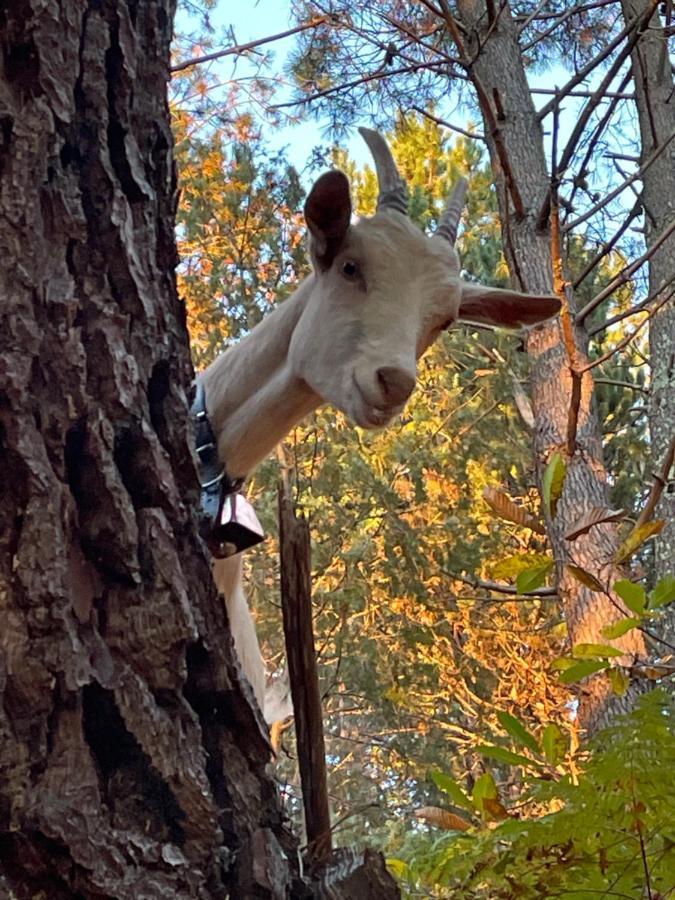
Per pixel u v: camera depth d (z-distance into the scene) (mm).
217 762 1408
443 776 2027
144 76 1728
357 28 6758
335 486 8844
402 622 9320
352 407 3486
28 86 1513
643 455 10039
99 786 1276
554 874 1579
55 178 1503
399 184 3889
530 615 9469
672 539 5863
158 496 1439
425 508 9195
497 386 9961
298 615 1589
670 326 6523
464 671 9305
